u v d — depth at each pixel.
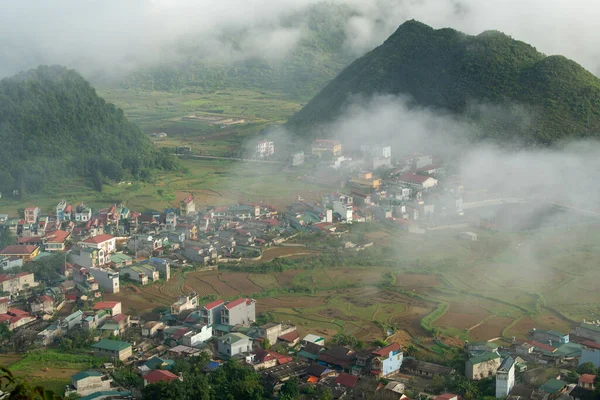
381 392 159.88
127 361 182.88
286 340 194.25
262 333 193.62
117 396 159.62
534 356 182.00
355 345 188.50
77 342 190.75
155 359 179.12
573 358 180.50
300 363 178.50
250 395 159.75
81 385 163.00
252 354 180.75
